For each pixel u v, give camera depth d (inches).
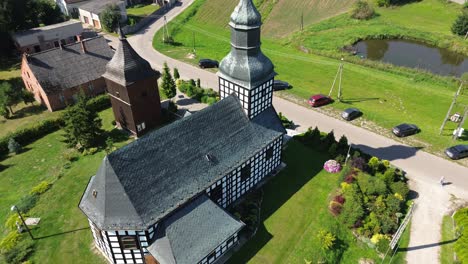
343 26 4079.7
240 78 1491.1
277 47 3631.9
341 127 2180.1
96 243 1384.1
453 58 3474.4
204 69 2955.2
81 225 1486.2
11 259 1342.3
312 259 1368.1
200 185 1349.7
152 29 4018.2
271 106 1697.8
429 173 1813.5
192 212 1295.5
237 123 1536.7
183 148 1347.2
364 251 1424.7
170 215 1256.2
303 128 2159.2
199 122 1418.6
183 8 4699.8
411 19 4301.2
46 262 1336.1
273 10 4512.8
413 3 4658.0
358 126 2190.0
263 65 1514.5
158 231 1242.6
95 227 1245.7
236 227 1327.5
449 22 4163.4
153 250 1221.7
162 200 1251.2
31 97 2415.1
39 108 2411.4
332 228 1485.0
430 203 1638.8
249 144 1549.0
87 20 4119.1
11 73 2962.6
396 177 1734.7
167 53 3336.6
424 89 2733.8
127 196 1183.6
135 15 4517.7
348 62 3245.6
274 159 1734.7
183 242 1226.6
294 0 4667.8
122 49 1872.5
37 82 2263.8
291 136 2037.4
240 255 1373.0
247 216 1507.1
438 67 3265.3
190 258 1202.0
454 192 1700.3
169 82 2317.9
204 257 1218.6
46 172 1830.7
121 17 3922.2
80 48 2428.6
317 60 3267.7
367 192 1605.6
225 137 1482.5
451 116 2294.5
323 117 2285.9
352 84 2785.4
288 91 2603.3
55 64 2324.1
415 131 2114.9
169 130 1323.8
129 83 1881.2
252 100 1545.3
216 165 1419.8
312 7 4549.7
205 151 1406.3
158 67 3011.8
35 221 1504.7
